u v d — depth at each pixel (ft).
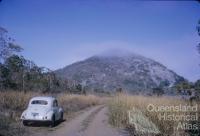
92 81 572.51
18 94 84.17
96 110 117.60
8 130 48.78
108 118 80.89
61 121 74.23
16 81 118.01
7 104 76.48
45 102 64.90
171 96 55.21
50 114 62.44
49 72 157.48
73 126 65.51
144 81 581.12
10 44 99.81
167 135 46.09
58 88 163.73
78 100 137.90
